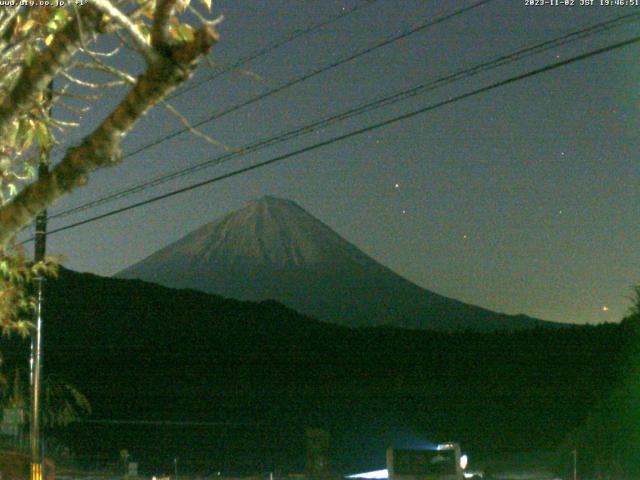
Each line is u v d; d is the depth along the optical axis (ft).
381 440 124.88
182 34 18.57
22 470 75.66
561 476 92.63
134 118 16.71
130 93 16.51
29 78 18.56
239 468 108.68
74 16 18.24
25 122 24.06
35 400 64.18
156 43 15.71
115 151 17.30
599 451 97.91
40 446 74.38
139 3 21.12
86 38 18.72
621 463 96.63
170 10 15.47
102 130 16.94
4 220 17.78
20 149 24.98
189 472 106.63
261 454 118.62
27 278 33.68
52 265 34.60
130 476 95.35
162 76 15.93
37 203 17.65
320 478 96.48
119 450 120.67
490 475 84.58
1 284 31.86
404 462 63.72
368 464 109.29
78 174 17.46
